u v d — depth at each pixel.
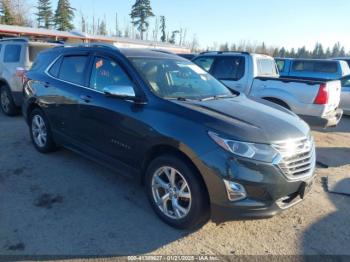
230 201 3.08
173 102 3.60
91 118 4.33
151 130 3.52
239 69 8.00
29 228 3.41
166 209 3.58
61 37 31.02
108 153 4.21
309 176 3.40
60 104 4.88
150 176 3.66
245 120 3.37
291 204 3.30
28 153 5.57
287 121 3.56
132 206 3.94
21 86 7.98
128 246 3.21
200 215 3.32
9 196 4.06
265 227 3.63
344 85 10.83
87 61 4.63
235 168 3.03
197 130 3.22
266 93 7.29
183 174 3.32
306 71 14.12
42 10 56.16
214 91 4.46
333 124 7.05
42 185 4.39
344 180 5.00
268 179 3.06
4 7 44.06
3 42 8.72
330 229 3.64
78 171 4.87
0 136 6.53
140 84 3.86
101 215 3.72
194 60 8.77
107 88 3.84
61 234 3.34
